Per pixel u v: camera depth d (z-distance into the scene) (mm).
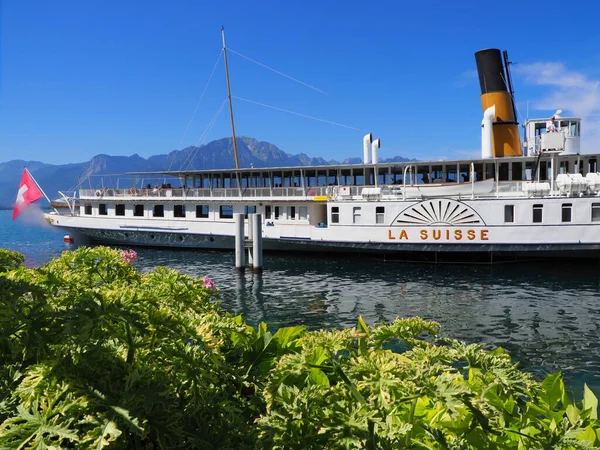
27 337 2135
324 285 25422
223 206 39562
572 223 28828
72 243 53781
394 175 36562
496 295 22219
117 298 2283
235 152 46969
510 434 2469
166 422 1974
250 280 27172
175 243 41281
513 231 29797
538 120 34625
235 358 3369
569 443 2186
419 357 2557
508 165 33469
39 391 1986
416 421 2307
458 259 31875
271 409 2361
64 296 3197
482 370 2600
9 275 3615
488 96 34906
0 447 1808
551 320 17625
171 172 42688
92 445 1777
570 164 32562
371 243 32938
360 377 2361
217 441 2100
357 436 1984
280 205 37500
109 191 45031
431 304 20641
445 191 32312
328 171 37656
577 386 11250
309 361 2717
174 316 2566
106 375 2092
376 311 19578
